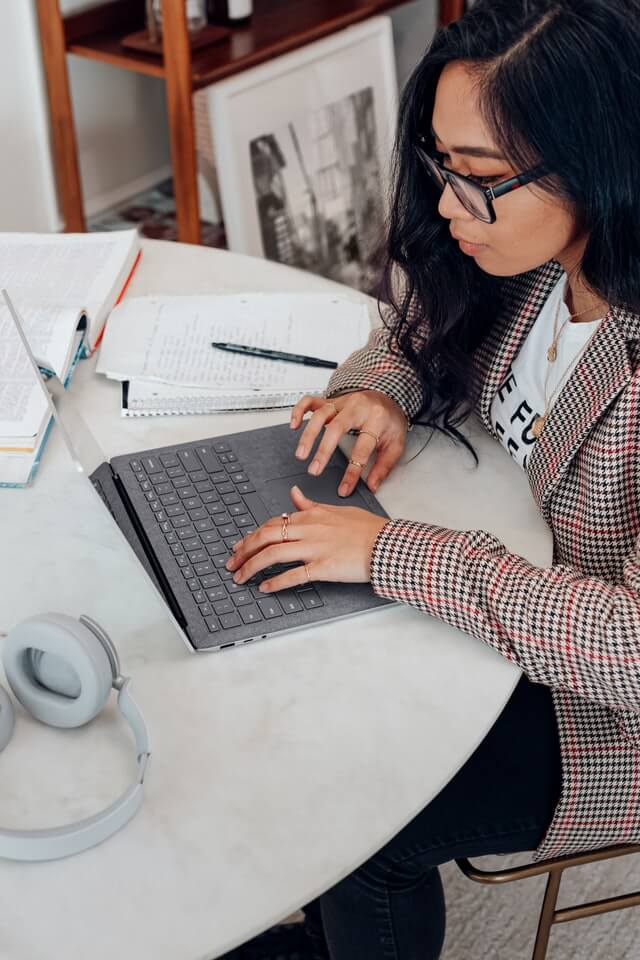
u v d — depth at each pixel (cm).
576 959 153
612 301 102
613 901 123
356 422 119
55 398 102
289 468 117
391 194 120
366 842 81
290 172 253
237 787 84
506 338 122
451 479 118
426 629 99
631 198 95
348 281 276
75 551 106
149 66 246
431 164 108
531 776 115
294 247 258
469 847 113
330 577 101
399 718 90
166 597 100
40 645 85
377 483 115
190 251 158
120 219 314
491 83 93
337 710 91
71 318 128
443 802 113
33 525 109
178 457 117
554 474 109
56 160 290
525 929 156
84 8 263
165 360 131
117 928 75
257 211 247
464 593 98
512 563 100
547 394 117
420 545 100
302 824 82
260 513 110
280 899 77
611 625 94
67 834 78
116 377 128
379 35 272
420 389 127
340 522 104
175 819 82
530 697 122
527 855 167
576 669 95
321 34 260
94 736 88
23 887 77
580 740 109
